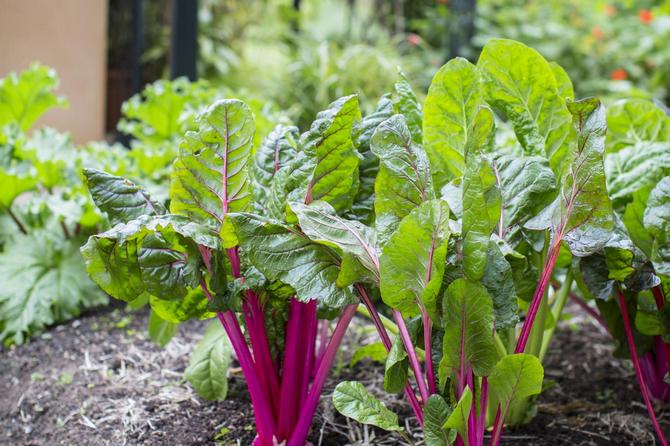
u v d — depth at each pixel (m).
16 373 2.16
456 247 1.32
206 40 5.52
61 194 2.49
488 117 1.28
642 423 1.82
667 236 1.49
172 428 1.75
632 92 3.15
